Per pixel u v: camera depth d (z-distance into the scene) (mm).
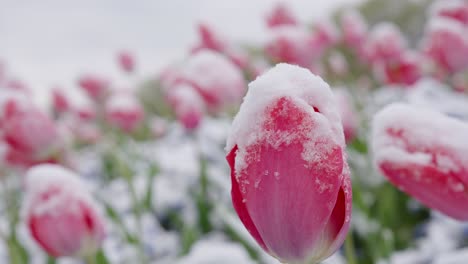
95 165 1471
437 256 614
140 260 682
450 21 884
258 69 896
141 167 1254
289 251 240
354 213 693
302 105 226
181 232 866
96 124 1597
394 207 794
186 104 1001
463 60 865
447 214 279
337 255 647
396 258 646
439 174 266
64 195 407
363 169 875
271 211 234
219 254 582
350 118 690
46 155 608
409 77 1144
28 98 604
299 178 227
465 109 984
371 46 1170
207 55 738
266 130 228
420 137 270
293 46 831
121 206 940
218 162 1143
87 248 417
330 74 1451
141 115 1141
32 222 409
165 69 1221
